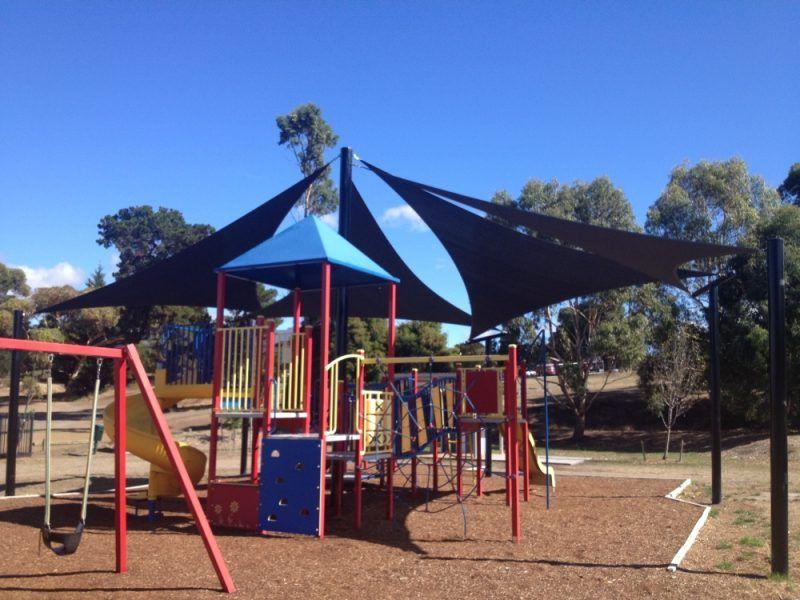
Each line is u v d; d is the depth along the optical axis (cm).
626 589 551
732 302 2653
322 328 841
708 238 2817
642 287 2898
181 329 1086
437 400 923
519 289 1362
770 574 599
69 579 577
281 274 1059
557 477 1501
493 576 592
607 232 880
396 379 977
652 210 3041
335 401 866
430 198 1108
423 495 1150
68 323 4875
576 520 901
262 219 1176
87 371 4800
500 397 848
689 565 639
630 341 2792
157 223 6856
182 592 539
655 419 3209
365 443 871
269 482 819
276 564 639
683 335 2631
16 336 1220
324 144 3953
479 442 1149
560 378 2980
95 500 1093
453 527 852
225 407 877
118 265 6744
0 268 6919
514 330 3022
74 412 4131
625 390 3822
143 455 1022
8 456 1166
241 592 539
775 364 604
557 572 607
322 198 3956
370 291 1496
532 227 982
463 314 1647
